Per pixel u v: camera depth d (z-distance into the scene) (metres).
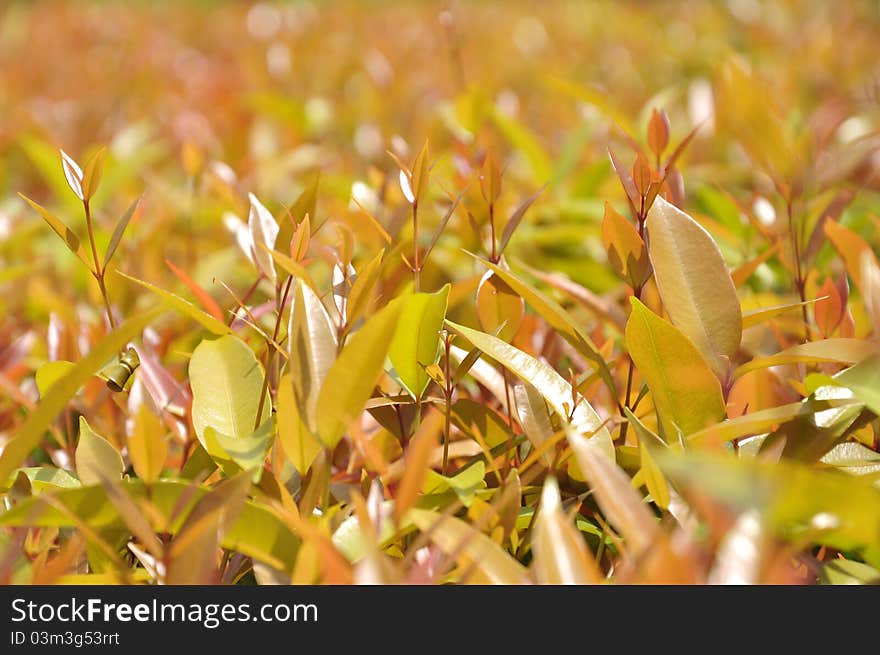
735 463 0.72
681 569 0.70
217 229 1.19
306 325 0.79
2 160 1.55
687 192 1.29
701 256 0.83
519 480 0.80
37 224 1.16
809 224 1.01
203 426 0.81
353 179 1.24
